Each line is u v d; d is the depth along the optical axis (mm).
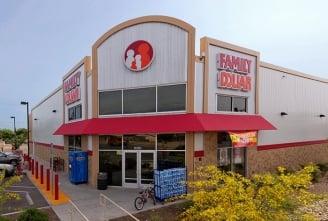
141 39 19406
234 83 20219
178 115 18156
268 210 7637
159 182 16125
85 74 22750
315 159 30406
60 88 32344
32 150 56938
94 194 18391
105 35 20625
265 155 23500
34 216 11102
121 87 20047
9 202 16531
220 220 7293
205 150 18609
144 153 19578
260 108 22922
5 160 35000
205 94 18578
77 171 21969
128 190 19297
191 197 9062
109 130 19391
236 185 7820
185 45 18328
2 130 88250
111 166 20531
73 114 26812
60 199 17156
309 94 29734
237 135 19031
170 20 18625
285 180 7891
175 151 18594
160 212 14414
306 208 14359
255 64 22047
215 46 19359
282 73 25625
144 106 19375
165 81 18766
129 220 13211
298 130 27812
